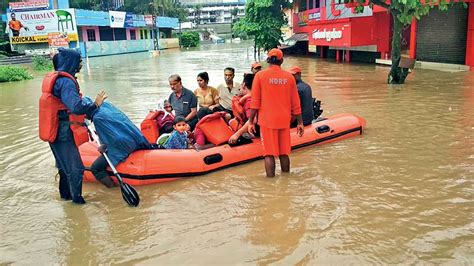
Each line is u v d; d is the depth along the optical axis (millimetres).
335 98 11242
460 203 4430
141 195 5031
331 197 4723
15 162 6535
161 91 14305
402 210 4328
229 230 4066
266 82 5195
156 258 3645
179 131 5863
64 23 38688
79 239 4051
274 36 30734
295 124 6672
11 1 46812
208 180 5410
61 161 4754
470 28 16141
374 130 7594
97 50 42750
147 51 53250
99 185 5453
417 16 12781
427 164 5660
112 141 5246
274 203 4625
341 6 23297
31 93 15672
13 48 38906
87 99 5188
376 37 21547
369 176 5316
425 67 17828
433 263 3377
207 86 7285
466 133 7117
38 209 4777
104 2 69250
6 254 3834
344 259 3488
